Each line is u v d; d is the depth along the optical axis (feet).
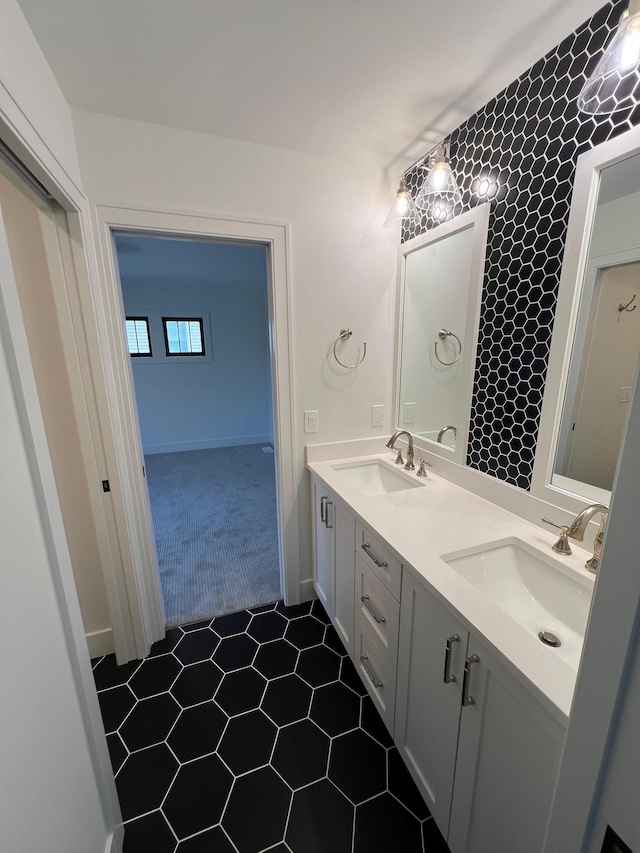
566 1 3.05
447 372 5.48
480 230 4.57
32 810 2.10
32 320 4.56
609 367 3.35
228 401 18.07
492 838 2.78
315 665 5.60
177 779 4.09
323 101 4.30
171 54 3.54
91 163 4.52
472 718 2.87
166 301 16.19
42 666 2.35
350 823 3.68
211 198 5.09
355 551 4.89
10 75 2.73
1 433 2.07
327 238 5.86
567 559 3.48
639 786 1.16
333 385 6.44
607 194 3.23
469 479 5.13
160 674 5.47
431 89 4.14
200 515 10.77
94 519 5.20
